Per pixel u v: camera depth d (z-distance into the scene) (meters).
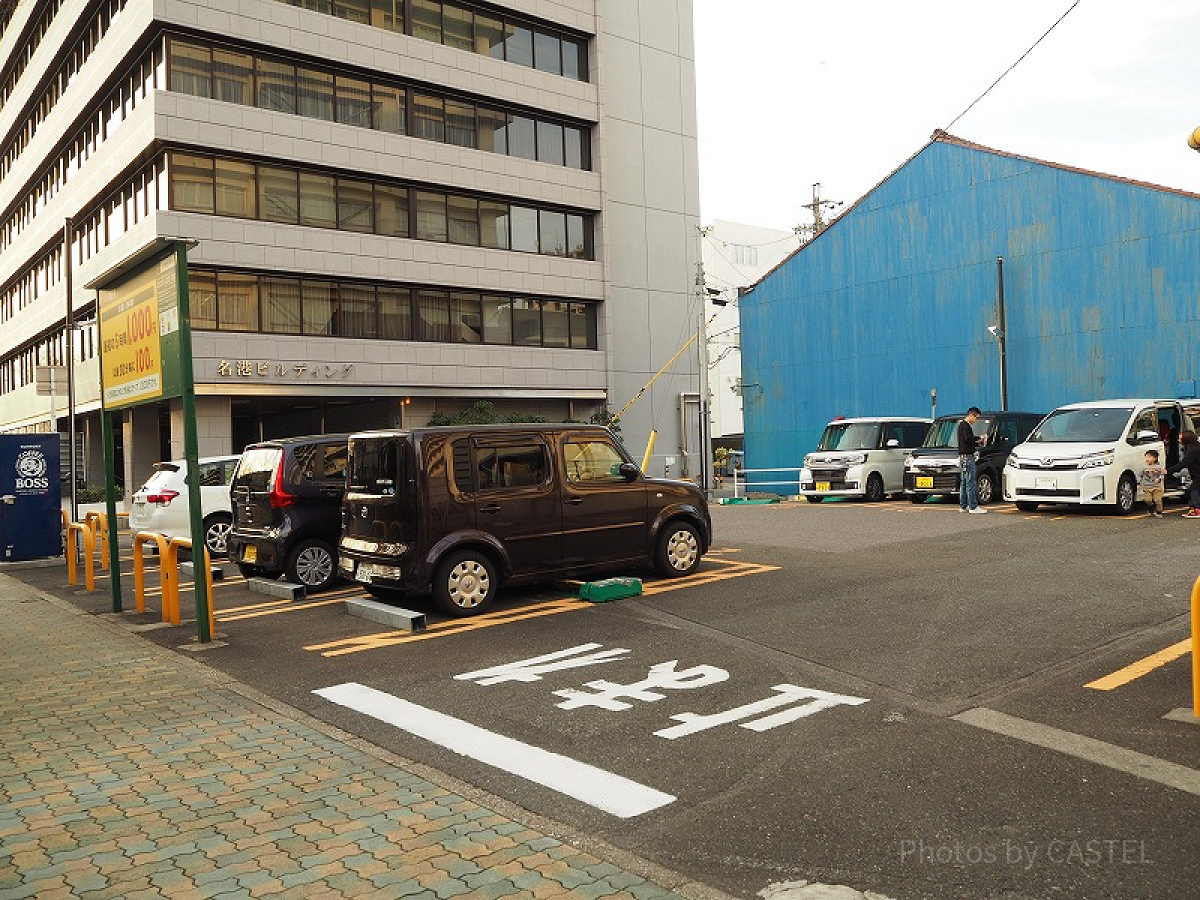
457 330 29.72
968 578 9.45
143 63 25.06
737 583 9.79
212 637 8.37
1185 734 4.77
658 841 3.82
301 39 25.77
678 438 36.25
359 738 5.38
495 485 9.04
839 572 10.21
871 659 6.50
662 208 35.94
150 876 3.60
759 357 30.97
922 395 27.05
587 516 9.56
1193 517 14.57
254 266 24.80
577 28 32.78
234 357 24.39
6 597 11.52
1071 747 4.66
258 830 4.03
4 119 38.47
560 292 32.06
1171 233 22.44
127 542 18.28
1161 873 3.36
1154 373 22.69
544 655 7.09
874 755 4.68
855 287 28.62
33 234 34.66
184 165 23.98
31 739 5.48
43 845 3.92
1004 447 19.47
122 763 5.00
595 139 33.44
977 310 25.88
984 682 5.85
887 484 21.34
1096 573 9.45
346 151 26.58
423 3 29.20
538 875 3.52
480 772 4.71
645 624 8.00
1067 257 24.19
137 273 8.91
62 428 32.28
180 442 24.33
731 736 5.06
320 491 10.91
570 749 4.98
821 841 3.75
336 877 3.54
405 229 28.44
